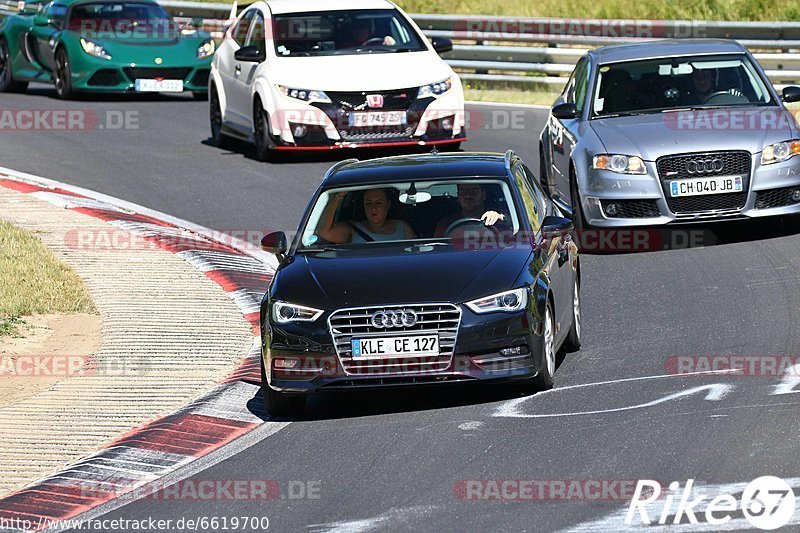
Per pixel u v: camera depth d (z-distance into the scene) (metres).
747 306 37.12
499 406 29.59
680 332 35.06
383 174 34.19
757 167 44.88
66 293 41.06
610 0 101.06
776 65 76.19
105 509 24.80
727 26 78.00
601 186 45.47
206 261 45.88
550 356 30.81
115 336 37.31
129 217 52.88
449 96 61.97
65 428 29.89
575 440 26.39
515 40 83.81
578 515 22.11
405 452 26.62
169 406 31.33
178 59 79.19
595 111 48.56
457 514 22.62
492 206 32.81
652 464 24.53
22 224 51.03
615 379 31.03
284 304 30.19
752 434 25.91
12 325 38.03
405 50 64.12
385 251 31.77
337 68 62.16
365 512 23.17
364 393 32.38
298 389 29.70
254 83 63.84
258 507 24.03
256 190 58.12
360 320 29.56
